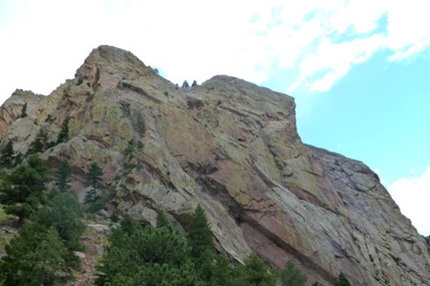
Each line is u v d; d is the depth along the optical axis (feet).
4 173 182.80
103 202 181.78
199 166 242.17
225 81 402.52
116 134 231.71
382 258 284.61
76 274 92.48
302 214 258.57
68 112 278.05
